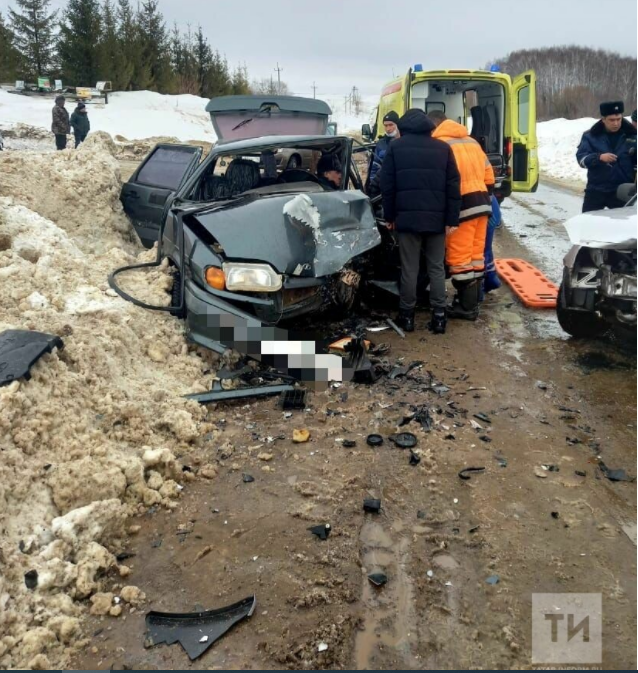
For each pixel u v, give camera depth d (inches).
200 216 182.5
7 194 266.7
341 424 156.2
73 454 125.7
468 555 112.1
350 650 93.0
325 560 110.3
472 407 166.2
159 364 173.6
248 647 93.4
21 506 112.3
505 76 402.3
